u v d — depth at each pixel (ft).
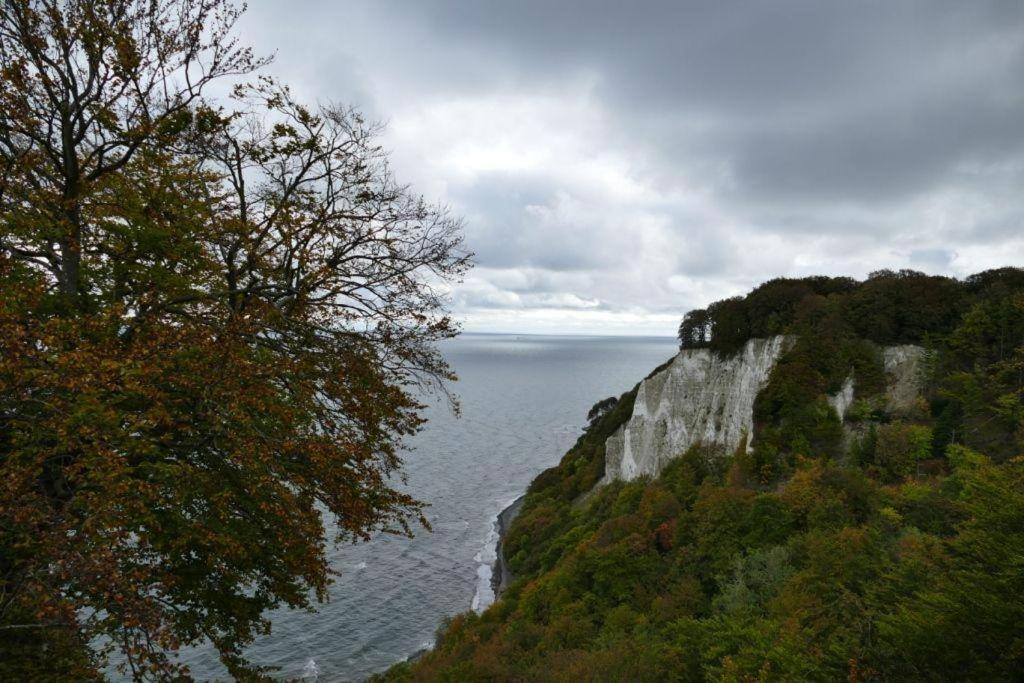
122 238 44.42
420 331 48.83
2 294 30.81
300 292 44.50
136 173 45.29
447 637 151.33
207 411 37.96
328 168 50.90
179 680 34.14
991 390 124.98
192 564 43.93
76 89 41.91
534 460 401.29
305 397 43.16
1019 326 136.26
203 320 40.91
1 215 37.68
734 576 99.76
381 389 46.52
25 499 28.78
